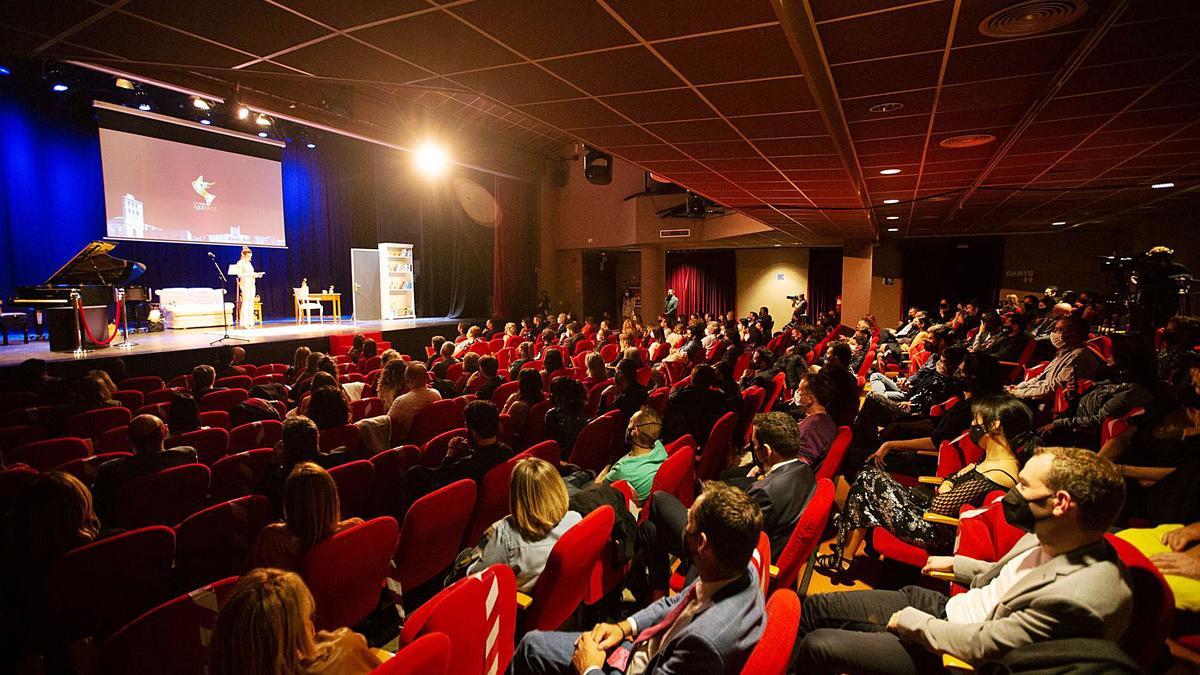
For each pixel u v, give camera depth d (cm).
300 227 1448
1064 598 147
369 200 1586
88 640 209
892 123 491
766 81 388
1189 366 302
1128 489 304
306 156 1449
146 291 977
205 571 256
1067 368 482
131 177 1120
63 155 1079
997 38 325
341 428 382
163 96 1109
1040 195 848
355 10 304
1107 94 406
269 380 695
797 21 313
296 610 126
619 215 1568
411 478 312
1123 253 1358
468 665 172
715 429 382
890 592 219
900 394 582
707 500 159
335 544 210
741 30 312
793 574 234
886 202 912
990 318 823
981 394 370
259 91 881
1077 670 135
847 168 646
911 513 280
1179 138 525
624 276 1916
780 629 139
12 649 209
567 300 1694
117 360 644
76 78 1005
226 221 1260
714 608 156
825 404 359
